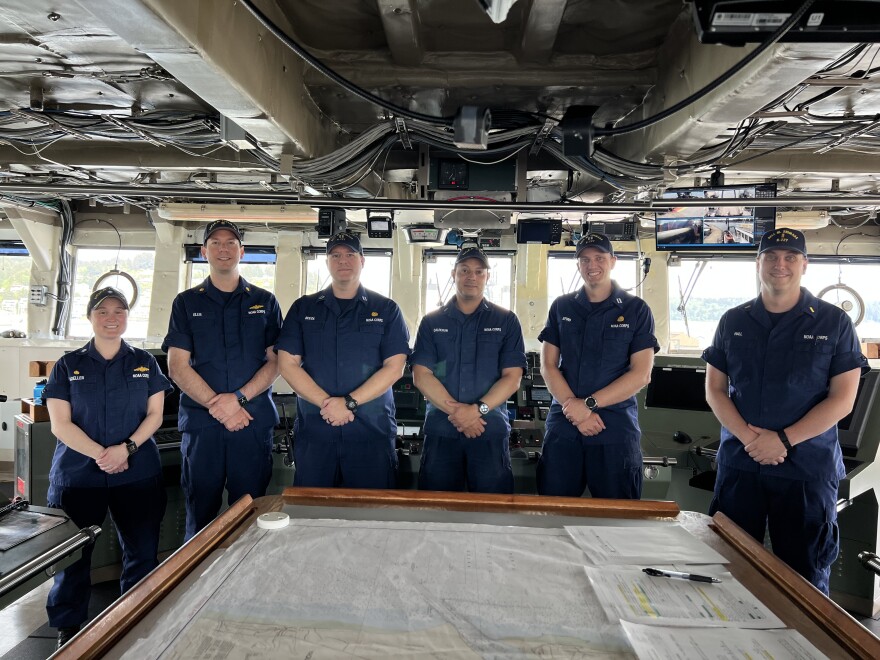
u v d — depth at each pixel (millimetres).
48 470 2799
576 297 2490
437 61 2436
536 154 3160
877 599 2807
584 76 2492
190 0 1560
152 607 859
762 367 2043
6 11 1815
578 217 4438
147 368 2484
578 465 2338
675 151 2561
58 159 3740
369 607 849
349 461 2367
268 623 802
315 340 2414
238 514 1220
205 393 2393
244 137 2539
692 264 5129
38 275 5574
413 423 3139
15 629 2475
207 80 1827
